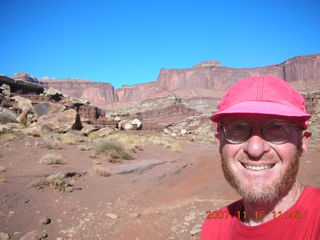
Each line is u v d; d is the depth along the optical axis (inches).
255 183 38.7
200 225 209.6
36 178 332.5
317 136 1408.7
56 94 1825.8
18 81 1688.0
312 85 6953.7
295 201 39.1
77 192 303.4
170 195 322.7
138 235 195.2
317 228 32.7
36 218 215.5
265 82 39.6
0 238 173.3
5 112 989.8
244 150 39.6
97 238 188.4
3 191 268.7
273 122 37.9
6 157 457.7
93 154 538.0
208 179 405.1
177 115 5004.9
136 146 783.7
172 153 759.7
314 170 386.6
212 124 3326.8
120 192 319.6
